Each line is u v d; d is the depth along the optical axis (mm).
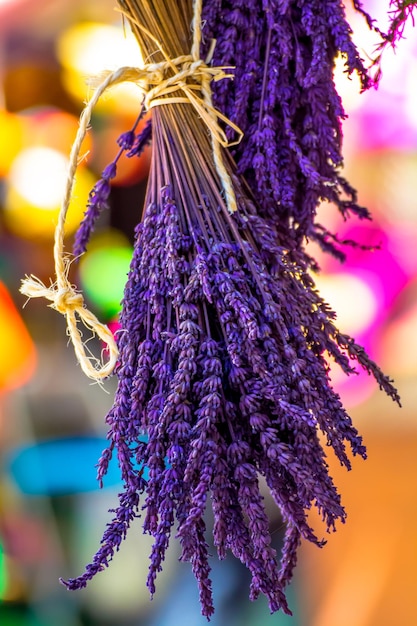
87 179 1329
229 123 672
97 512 1291
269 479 648
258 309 651
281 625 1220
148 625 1239
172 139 680
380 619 1239
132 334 669
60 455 1301
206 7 682
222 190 678
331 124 700
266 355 646
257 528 628
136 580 1269
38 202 1328
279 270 675
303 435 639
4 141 1327
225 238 666
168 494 636
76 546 1286
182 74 668
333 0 673
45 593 1273
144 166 1294
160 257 664
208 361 642
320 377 660
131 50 1352
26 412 1311
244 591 1207
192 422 645
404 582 1290
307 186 701
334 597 1279
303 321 670
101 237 1312
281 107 690
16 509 1281
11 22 1342
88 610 1267
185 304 649
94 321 675
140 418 662
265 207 696
